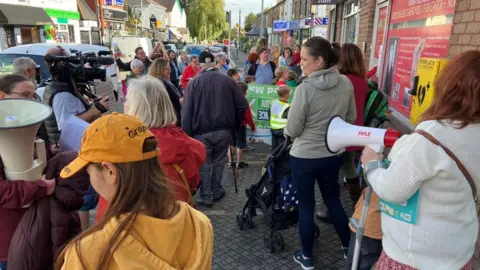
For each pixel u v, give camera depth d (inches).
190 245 46.2
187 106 160.4
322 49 106.4
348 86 110.7
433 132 57.2
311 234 114.8
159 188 44.0
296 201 125.3
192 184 99.7
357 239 81.3
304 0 967.0
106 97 125.6
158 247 41.4
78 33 938.7
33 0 745.0
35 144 75.2
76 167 43.3
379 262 67.4
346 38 410.9
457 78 56.7
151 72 193.0
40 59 264.7
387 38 240.8
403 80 202.2
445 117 57.5
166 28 1676.9
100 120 43.7
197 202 169.8
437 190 57.3
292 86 253.4
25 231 73.2
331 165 110.7
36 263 74.1
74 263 38.9
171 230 42.2
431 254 59.3
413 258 60.6
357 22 351.3
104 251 38.8
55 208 74.7
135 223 40.7
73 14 906.1
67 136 92.0
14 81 93.2
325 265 122.2
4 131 65.7
